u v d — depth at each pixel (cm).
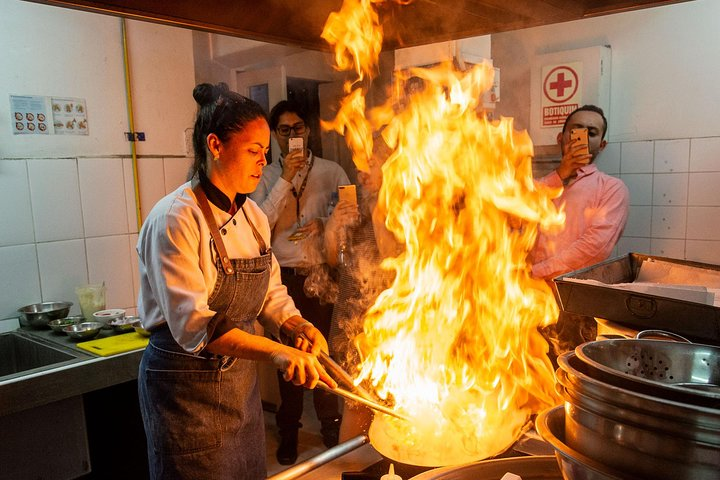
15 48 237
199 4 116
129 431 232
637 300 132
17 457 186
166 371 146
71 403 198
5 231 239
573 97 300
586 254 252
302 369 119
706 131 276
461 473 91
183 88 294
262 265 154
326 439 299
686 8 274
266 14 129
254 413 160
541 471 91
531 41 319
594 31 301
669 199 290
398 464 98
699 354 76
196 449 148
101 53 263
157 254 133
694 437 54
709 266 159
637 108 295
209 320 129
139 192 280
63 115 252
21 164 241
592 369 67
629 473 60
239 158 136
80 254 262
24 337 220
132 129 274
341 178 320
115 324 222
